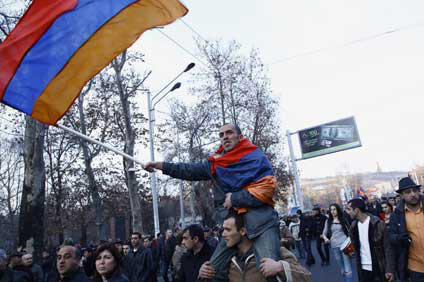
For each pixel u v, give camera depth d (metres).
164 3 4.73
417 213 5.12
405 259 5.18
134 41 4.56
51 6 4.55
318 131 30.36
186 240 5.54
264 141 26.64
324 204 114.00
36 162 11.34
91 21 4.54
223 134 3.46
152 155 17.80
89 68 4.41
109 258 4.30
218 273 3.28
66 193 26.45
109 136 24.70
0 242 30.05
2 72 4.20
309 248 13.91
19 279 6.62
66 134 23.05
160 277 16.27
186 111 28.08
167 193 36.44
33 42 4.38
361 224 6.27
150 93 18.47
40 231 11.10
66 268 4.44
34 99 4.23
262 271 2.74
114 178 26.50
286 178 33.34
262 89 26.28
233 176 3.24
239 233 3.11
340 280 10.34
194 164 3.63
